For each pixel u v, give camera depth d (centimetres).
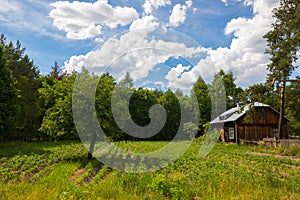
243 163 1431
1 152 1925
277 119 3061
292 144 2109
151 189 714
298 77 3188
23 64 3534
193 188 752
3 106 2178
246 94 2395
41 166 1334
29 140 3416
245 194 696
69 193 673
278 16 2272
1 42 3541
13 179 1035
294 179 900
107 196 678
